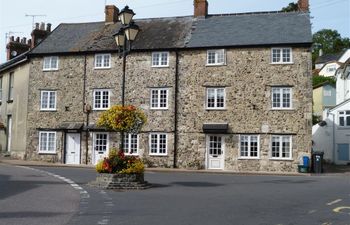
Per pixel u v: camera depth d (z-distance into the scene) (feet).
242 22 103.14
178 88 97.45
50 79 105.91
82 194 46.50
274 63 92.94
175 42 99.86
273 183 62.64
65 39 111.34
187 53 97.81
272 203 41.32
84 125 101.91
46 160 103.50
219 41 96.89
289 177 76.33
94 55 103.30
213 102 95.50
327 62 248.73
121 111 55.11
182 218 33.04
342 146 131.13
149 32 106.11
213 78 95.76
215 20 106.11
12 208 36.40
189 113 96.17
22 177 62.03
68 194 45.70
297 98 91.15
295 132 90.53
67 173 72.49
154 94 98.78
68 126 102.22
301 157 89.61
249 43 94.07
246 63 94.38
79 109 102.99
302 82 91.30
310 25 96.48
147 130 97.71
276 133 91.35
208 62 96.63
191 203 40.98
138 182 53.78
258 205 39.96
